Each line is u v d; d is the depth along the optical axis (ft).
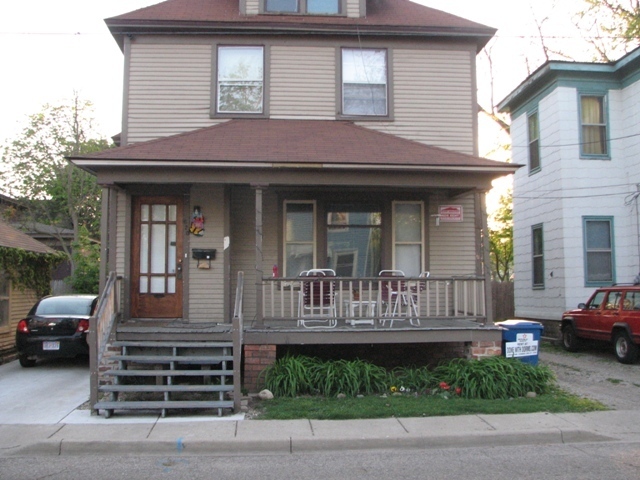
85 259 65.21
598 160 48.32
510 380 27.86
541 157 51.78
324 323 31.96
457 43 38.09
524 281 56.08
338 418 24.16
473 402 26.37
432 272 36.27
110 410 24.76
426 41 37.88
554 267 49.32
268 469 18.95
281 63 37.35
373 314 31.19
